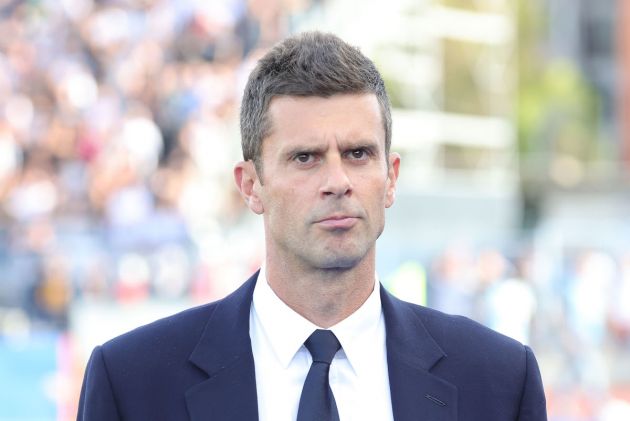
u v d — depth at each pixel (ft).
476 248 90.89
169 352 21.76
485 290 89.97
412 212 128.16
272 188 20.74
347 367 21.33
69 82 115.85
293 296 21.34
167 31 123.13
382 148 20.89
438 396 21.42
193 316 22.49
